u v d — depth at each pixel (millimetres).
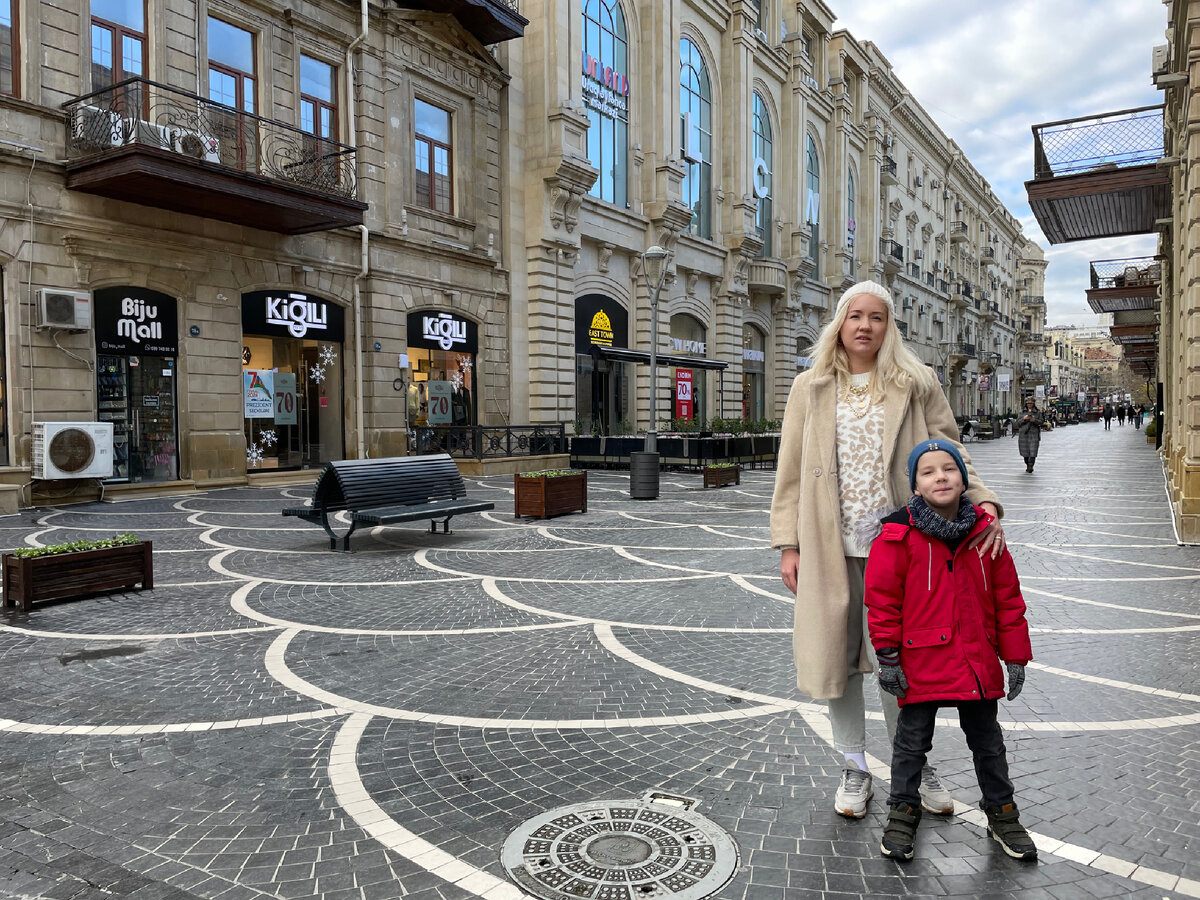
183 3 14344
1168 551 8695
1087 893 2479
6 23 12062
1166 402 18641
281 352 16703
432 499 10062
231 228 15289
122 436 13844
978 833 2865
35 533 9797
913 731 2701
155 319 14219
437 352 20062
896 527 2635
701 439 20781
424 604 6430
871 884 2537
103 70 13250
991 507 2686
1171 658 4902
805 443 2920
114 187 12664
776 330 34438
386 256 18391
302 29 16625
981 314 67562
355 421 18062
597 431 23797
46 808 3094
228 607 6305
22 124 12117
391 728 3883
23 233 12180
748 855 2715
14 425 12141
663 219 26109
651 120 26281
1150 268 22547
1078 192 14570
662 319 26953
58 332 12578
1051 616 5969
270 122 14250
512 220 21875
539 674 4691
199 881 2582
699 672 4719
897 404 2840
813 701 4234
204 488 14906
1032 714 4016
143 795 3193
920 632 2613
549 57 21844
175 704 4215
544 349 22375
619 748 3637
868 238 42031
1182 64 10023
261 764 3479
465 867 2648
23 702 4246
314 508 9148
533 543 9508
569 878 2574
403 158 18797
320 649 5184
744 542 9586
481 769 3418
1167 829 2875
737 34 30125
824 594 2824
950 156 57125
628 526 10961
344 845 2801
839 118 38469
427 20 18969
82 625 5750
